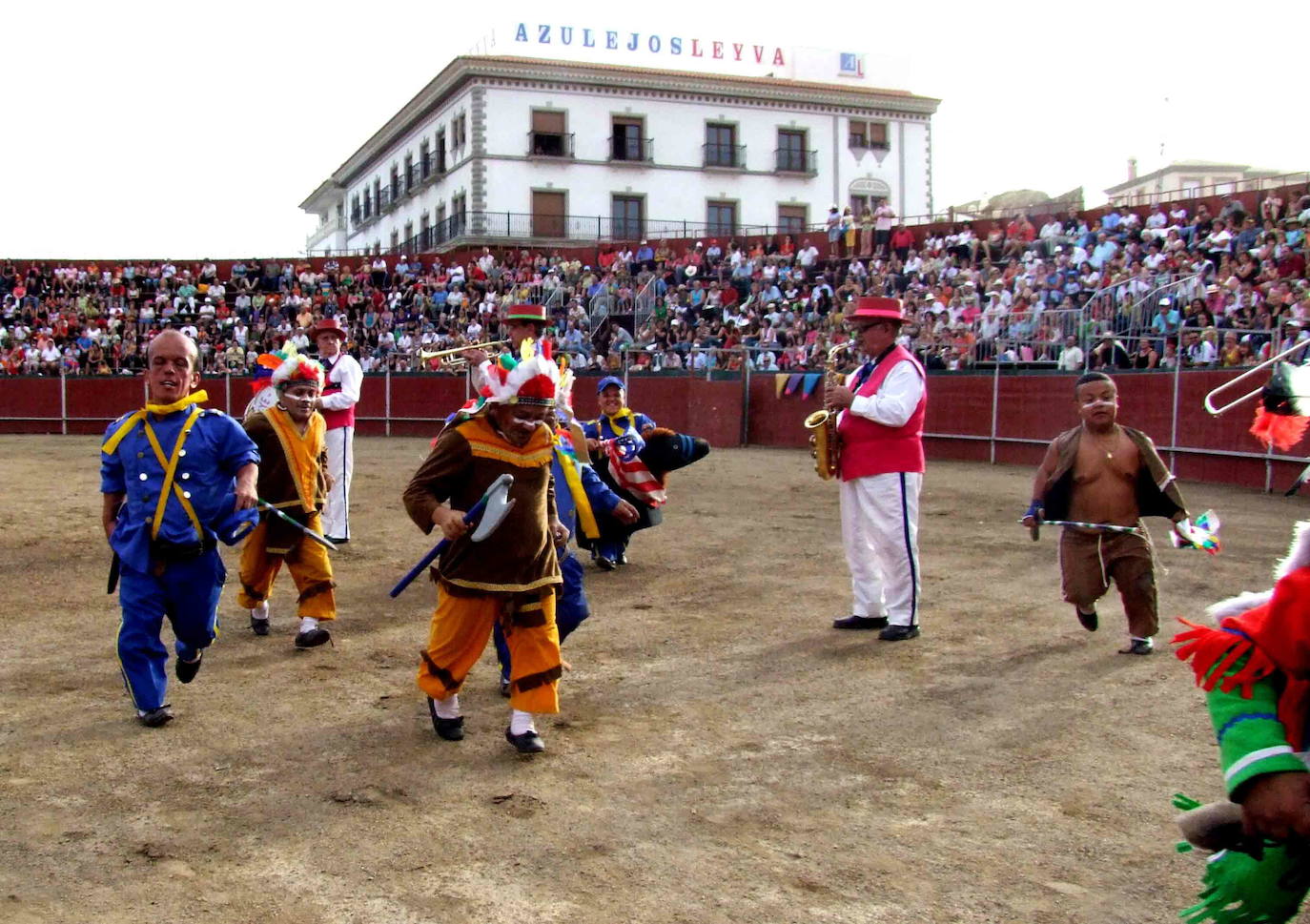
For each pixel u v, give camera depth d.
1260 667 2.13
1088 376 6.35
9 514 11.86
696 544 10.39
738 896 3.55
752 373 22.66
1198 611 7.37
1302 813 2.02
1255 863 2.32
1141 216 23.06
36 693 5.63
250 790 4.41
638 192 49.97
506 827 4.07
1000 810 4.23
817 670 6.11
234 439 5.12
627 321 29.59
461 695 5.66
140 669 5.07
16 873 3.68
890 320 6.86
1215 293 17.56
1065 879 3.67
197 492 5.01
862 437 6.79
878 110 52.59
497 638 5.59
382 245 60.50
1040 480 6.44
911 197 53.44
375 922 3.37
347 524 10.23
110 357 29.62
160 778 4.52
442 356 8.08
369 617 7.38
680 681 5.92
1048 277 21.45
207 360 30.02
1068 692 5.66
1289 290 16.33
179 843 3.92
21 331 30.22
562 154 48.84
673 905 3.49
